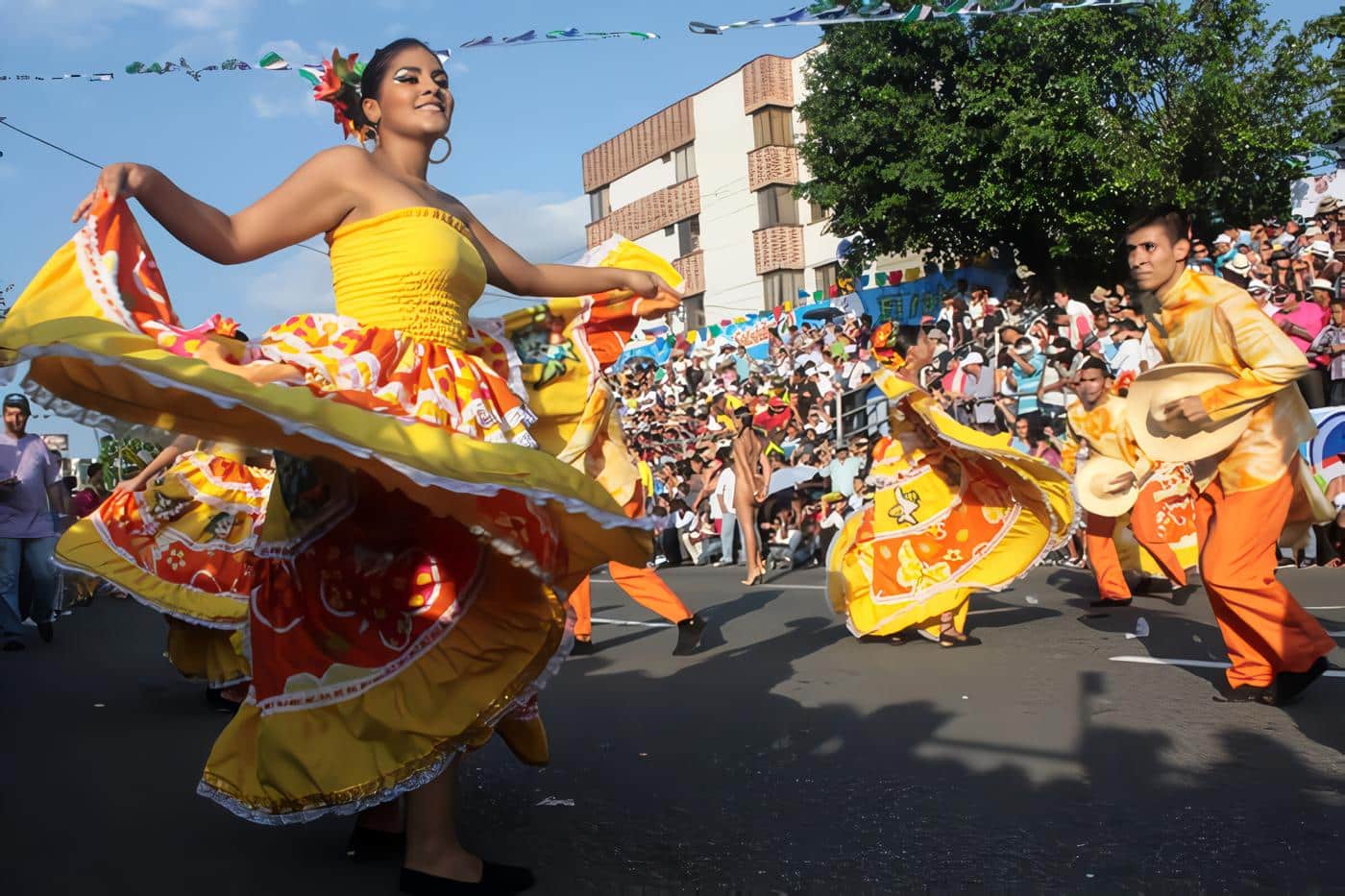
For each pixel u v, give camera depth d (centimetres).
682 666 645
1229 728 443
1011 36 1691
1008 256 1905
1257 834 324
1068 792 369
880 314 2075
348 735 281
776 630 780
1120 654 611
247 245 303
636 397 2316
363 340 298
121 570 559
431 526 289
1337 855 307
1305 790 363
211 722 544
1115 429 725
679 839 335
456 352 314
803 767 411
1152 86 1645
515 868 297
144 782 429
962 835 331
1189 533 816
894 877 301
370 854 333
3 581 848
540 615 290
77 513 1228
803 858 317
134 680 684
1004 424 1399
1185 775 384
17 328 253
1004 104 1731
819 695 540
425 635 285
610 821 355
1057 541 645
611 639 781
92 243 274
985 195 1756
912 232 1930
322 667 285
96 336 247
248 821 373
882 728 467
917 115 1823
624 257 446
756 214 3294
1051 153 1686
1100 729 448
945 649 655
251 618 296
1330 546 1055
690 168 3522
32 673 720
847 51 1878
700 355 2284
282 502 297
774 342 2138
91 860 336
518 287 363
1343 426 1048
